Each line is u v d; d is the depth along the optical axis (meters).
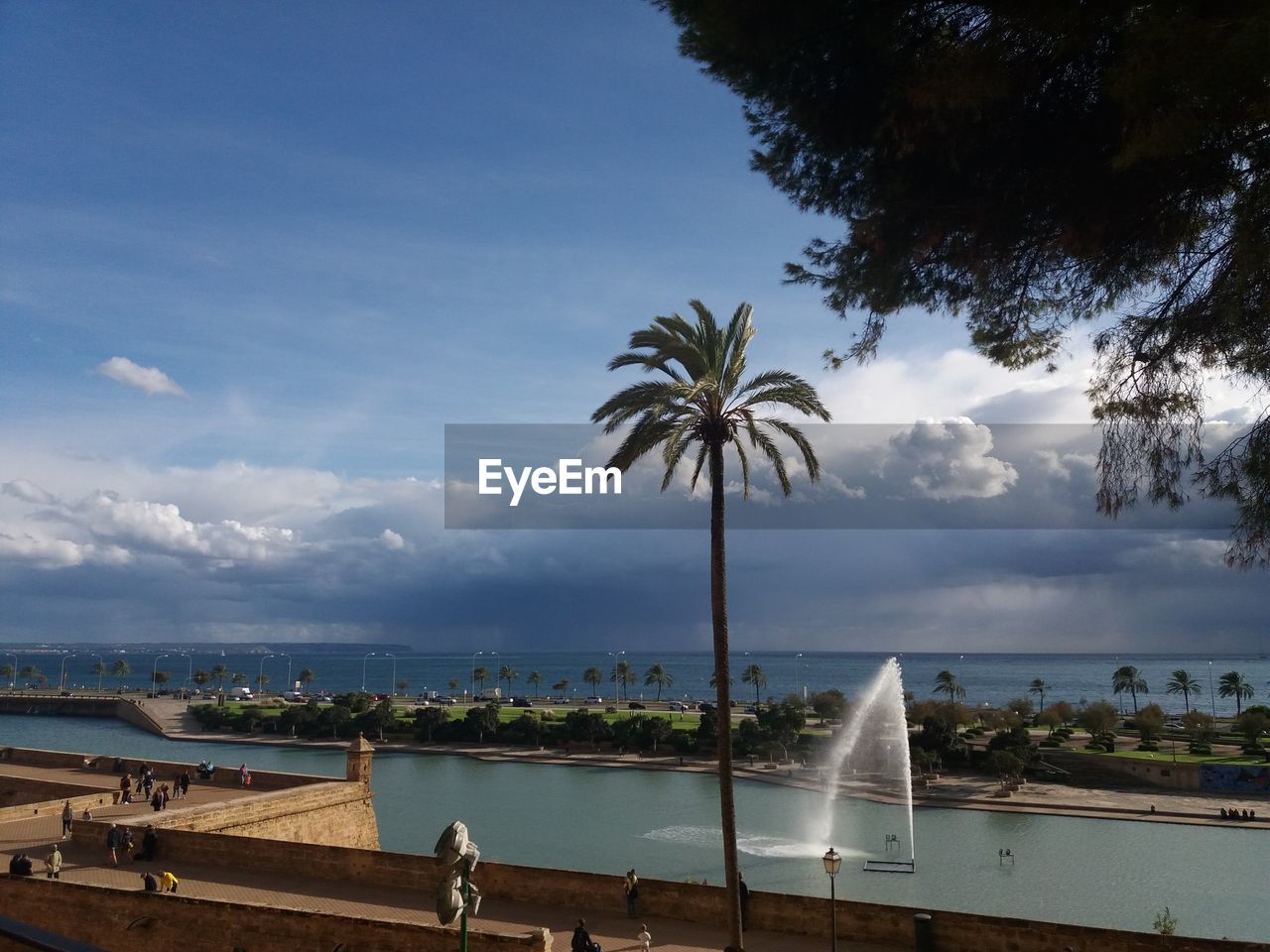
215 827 40.88
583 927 26.53
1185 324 14.27
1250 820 91.38
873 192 16.30
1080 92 13.84
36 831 41.75
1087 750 128.25
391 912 30.39
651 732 143.00
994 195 14.98
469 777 123.25
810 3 14.30
